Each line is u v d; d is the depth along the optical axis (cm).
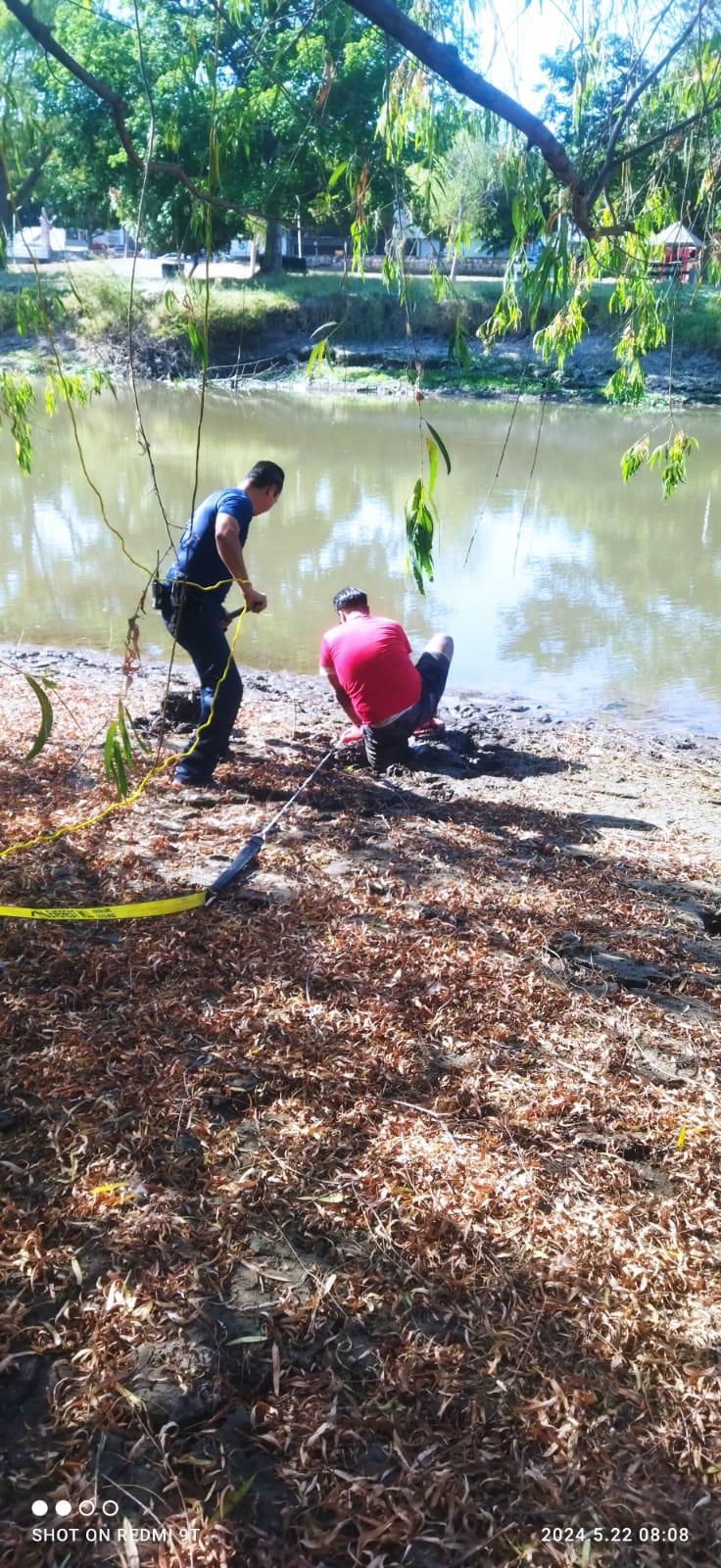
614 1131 318
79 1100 309
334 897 448
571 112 387
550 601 1166
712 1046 367
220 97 356
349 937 414
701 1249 276
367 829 540
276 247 3578
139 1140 295
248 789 589
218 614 562
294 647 1006
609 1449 221
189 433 2294
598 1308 254
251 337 3262
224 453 2028
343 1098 320
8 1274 250
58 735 666
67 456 1983
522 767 722
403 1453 217
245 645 1008
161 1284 251
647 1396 233
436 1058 346
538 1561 200
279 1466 214
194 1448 216
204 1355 235
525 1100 328
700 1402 233
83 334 2498
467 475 1869
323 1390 229
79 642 1020
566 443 2261
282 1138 301
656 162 418
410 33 281
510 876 498
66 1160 286
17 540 1392
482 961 406
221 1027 348
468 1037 358
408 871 489
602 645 1034
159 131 377
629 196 414
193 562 550
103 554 1332
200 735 574
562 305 435
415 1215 277
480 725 821
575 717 853
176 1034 344
